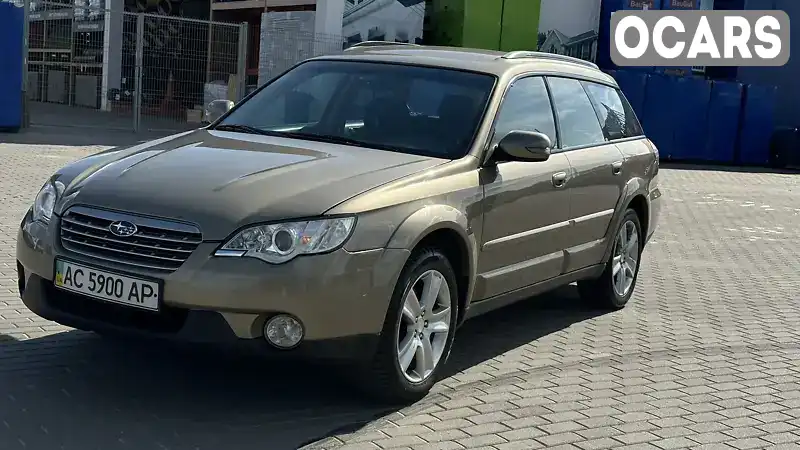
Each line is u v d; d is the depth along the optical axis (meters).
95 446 4.21
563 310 7.67
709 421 5.20
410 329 4.93
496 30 24.11
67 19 21.89
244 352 4.32
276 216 4.38
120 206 4.52
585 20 26.30
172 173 4.76
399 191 4.80
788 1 29.17
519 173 5.77
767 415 5.38
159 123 20.17
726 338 7.13
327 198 4.53
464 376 5.68
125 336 4.47
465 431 4.73
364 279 4.50
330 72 6.26
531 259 6.04
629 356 6.42
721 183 21.27
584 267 6.90
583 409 5.23
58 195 4.86
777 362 6.54
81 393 4.83
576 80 7.06
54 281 4.61
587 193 6.68
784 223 14.87
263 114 6.09
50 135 18.03
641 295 8.57
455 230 5.07
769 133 27.16
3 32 17.61
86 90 22.19
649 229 8.01
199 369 5.32
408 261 4.79
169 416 4.62
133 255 4.42
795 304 8.62
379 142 5.55
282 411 4.79
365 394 4.95
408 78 6.02
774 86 27.08
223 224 4.34
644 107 25.23
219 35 20.41
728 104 26.39
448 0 23.67
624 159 7.33
